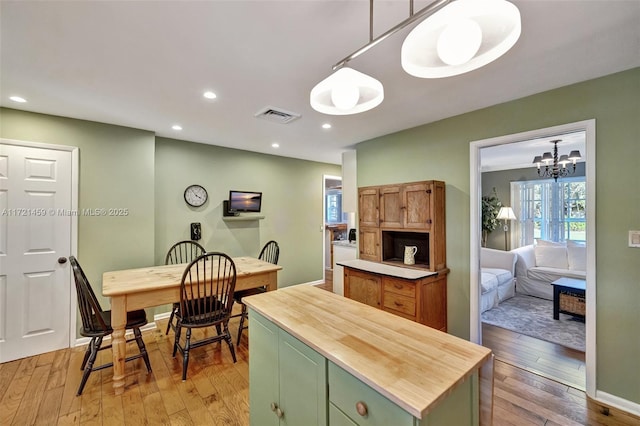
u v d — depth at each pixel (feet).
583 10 4.55
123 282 7.86
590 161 6.84
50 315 9.09
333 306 5.25
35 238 8.86
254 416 5.32
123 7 4.42
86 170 9.68
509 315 12.17
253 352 5.33
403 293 9.07
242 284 9.11
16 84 7.02
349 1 4.33
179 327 8.46
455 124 9.52
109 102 8.17
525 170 18.25
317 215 17.87
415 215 9.89
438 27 2.98
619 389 6.47
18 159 8.62
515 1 4.32
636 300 6.28
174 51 5.67
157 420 6.04
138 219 10.67
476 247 9.10
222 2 4.34
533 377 7.68
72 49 5.56
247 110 8.88
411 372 3.11
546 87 7.33
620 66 6.28
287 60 6.05
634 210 6.30
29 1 4.26
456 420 3.05
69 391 7.00
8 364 8.29
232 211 13.70
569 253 14.64
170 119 9.70
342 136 11.98
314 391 3.84
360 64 6.20
